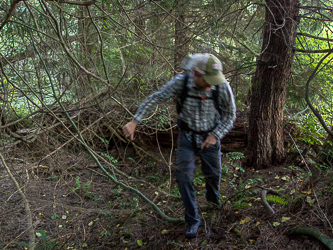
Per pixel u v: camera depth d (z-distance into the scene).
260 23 4.02
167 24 4.61
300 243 2.00
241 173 3.76
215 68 2.15
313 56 4.79
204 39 4.54
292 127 4.18
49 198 3.56
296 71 4.25
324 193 2.40
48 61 3.01
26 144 3.63
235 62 4.55
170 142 4.68
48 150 3.72
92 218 3.35
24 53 3.26
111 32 3.77
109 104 4.34
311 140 3.96
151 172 4.29
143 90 4.49
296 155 3.82
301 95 4.14
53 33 3.04
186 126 2.44
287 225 2.21
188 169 2.41
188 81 2.25
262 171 3.75
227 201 2.96
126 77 3.92
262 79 3.70
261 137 3.80
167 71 4.49
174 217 3.05
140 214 3.29
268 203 2.67
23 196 1.79
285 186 3.09
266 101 3.71
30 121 4.09
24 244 2.62
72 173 4.06
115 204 3.60
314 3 3.73
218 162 2.60
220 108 2.37
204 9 4.22
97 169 4.36
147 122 4.38
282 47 3.51
